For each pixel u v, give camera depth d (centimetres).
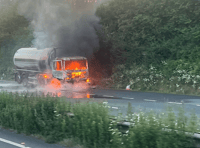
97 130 617
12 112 869
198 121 526
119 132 579
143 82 2092
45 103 796
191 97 1545
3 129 905
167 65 2148
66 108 741
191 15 2298
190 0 2298
